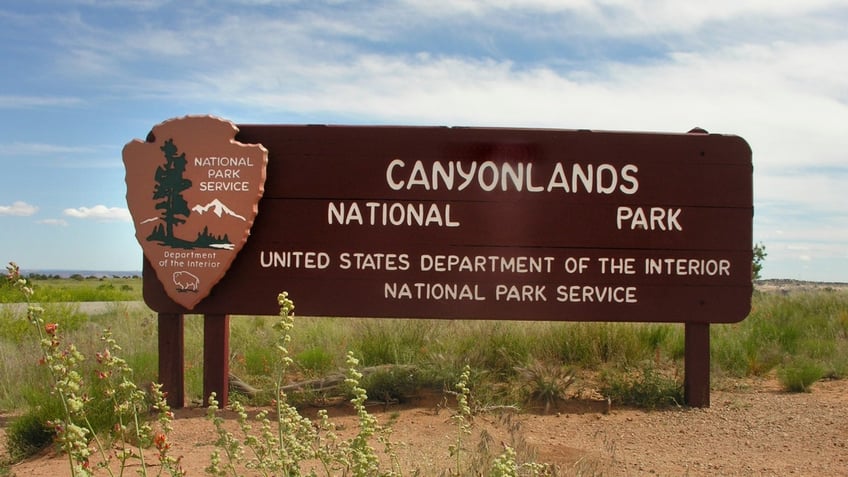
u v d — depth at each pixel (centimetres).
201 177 779
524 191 797
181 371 779
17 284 350
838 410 766
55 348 346
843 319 1285
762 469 568
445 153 798
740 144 797
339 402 788
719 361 994
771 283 4562
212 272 775
